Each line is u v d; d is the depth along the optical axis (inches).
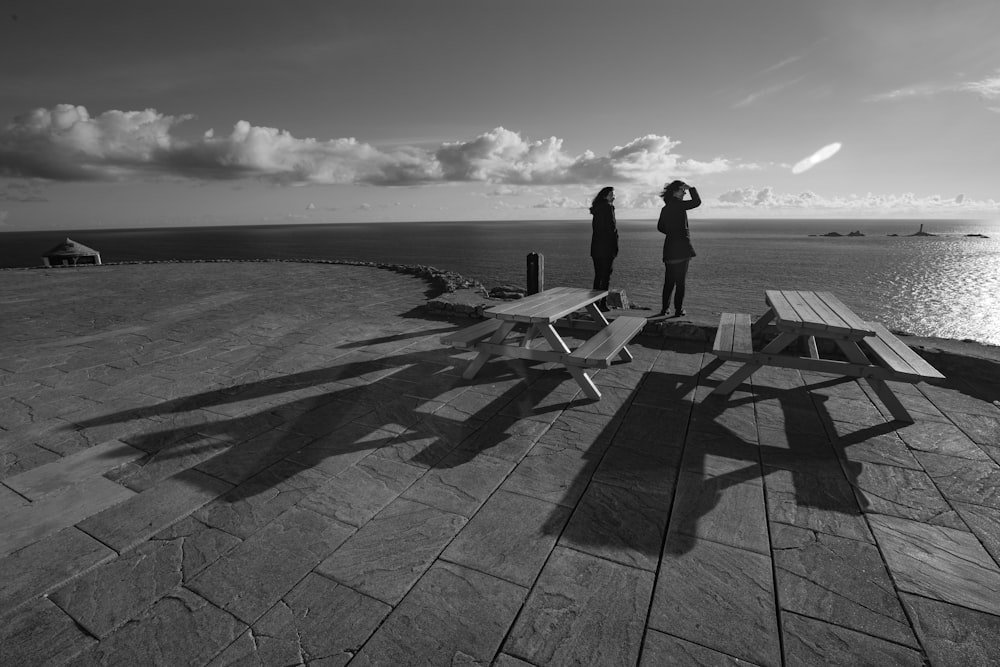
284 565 84.1
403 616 73.0
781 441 126.3
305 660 65.8
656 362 192.1
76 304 339.9
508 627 70.9
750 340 162.6
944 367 172.7
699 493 103.7
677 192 234.5
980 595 75.4
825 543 87.6
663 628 70.4
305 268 571.2
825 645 67.1
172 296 371.2
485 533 91.7
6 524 96.3
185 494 106.3
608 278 259.3
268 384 174.6
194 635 70.2
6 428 140.6
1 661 66.2
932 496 101.6
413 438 131.3
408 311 297.1
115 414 149.7
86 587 79.8
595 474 111.7
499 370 186.1
